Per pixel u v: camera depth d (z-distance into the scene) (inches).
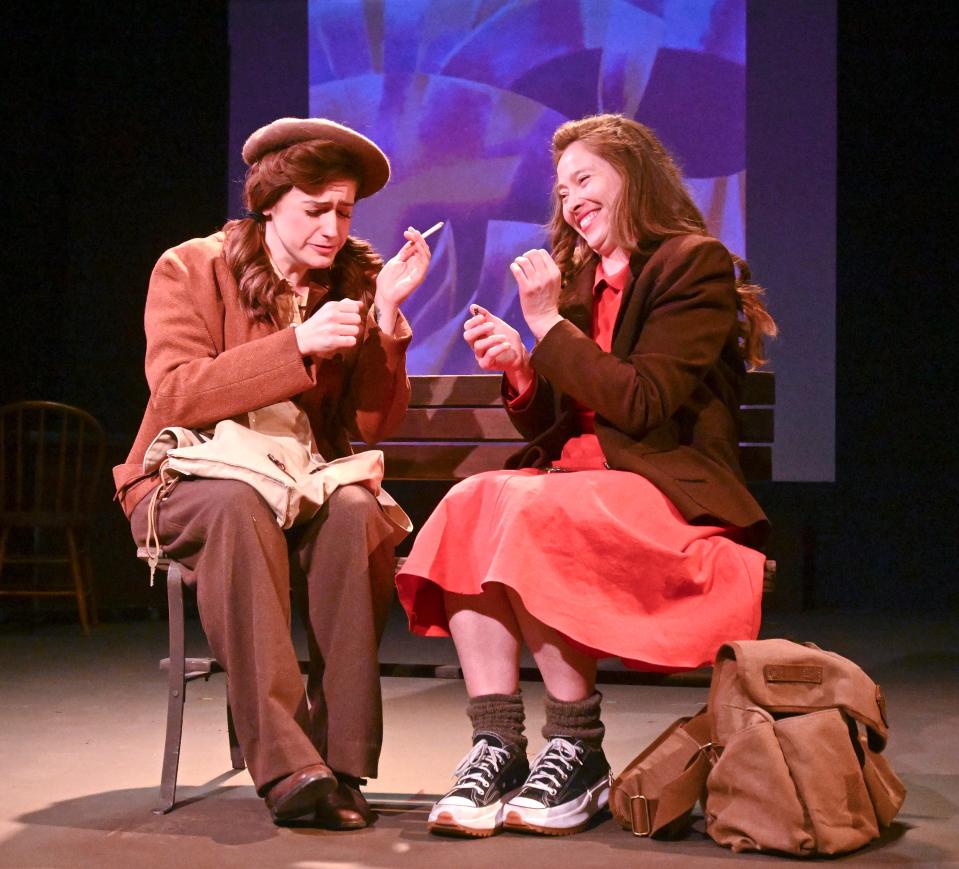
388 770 92.0
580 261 91.0
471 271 228.2
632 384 77.5
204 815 77.3
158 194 242.7
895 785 73.0
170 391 79.2
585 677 76.0
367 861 67.2
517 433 103.5
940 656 151.9
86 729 106.4
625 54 223.6
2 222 230.4
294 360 77.7
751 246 218.2
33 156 234.1
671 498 77.2
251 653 73.0
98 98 240.5
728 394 85.5
